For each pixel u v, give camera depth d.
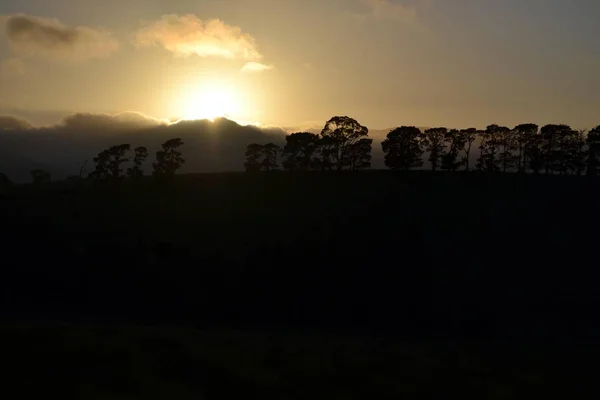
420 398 27.64
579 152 118.81
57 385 23.81
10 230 88.94
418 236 83.19
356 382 29.14
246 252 81.69
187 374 27.23
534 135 120.75
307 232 87.94
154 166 133.62
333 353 35.06
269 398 25.78
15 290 69.06
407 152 119.44
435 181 108.62
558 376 34.03
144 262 78.75
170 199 110.81
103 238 87.44
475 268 75.50
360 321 62.44
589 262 76.12
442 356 37.22
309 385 27.98
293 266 75.81
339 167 123.06
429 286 70.31
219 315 64.69
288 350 34.75
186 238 88.56
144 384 25.06
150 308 66.50
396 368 32.25
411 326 60.81
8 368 25.06
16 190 135.62
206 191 114.88
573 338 54.72
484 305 65.81
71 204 108.06
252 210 101.31
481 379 31.59
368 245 80.38
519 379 32.38
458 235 84.94
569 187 103.62
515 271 74.69
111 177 132.50
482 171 116.69
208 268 76.81
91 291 70.50
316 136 125.12
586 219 89.25
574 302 66.06
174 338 33.62
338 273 73.38
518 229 86.88
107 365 26.61
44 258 79.19
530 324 60.38
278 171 129.75
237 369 28.81
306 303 67.06
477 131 121.25
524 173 116.00
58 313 61.50
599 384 33.03
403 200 98.75
